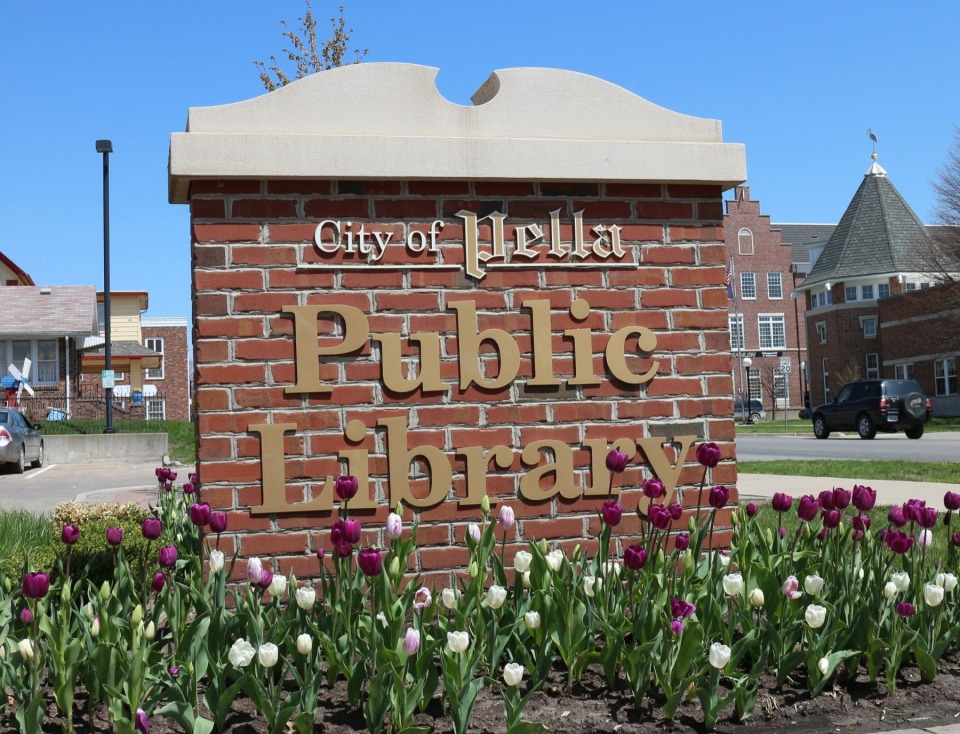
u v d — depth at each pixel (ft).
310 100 16.89
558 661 14.03
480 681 11.84
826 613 13.47
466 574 16.65
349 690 12.34
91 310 129.70
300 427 16.22
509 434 17.02
